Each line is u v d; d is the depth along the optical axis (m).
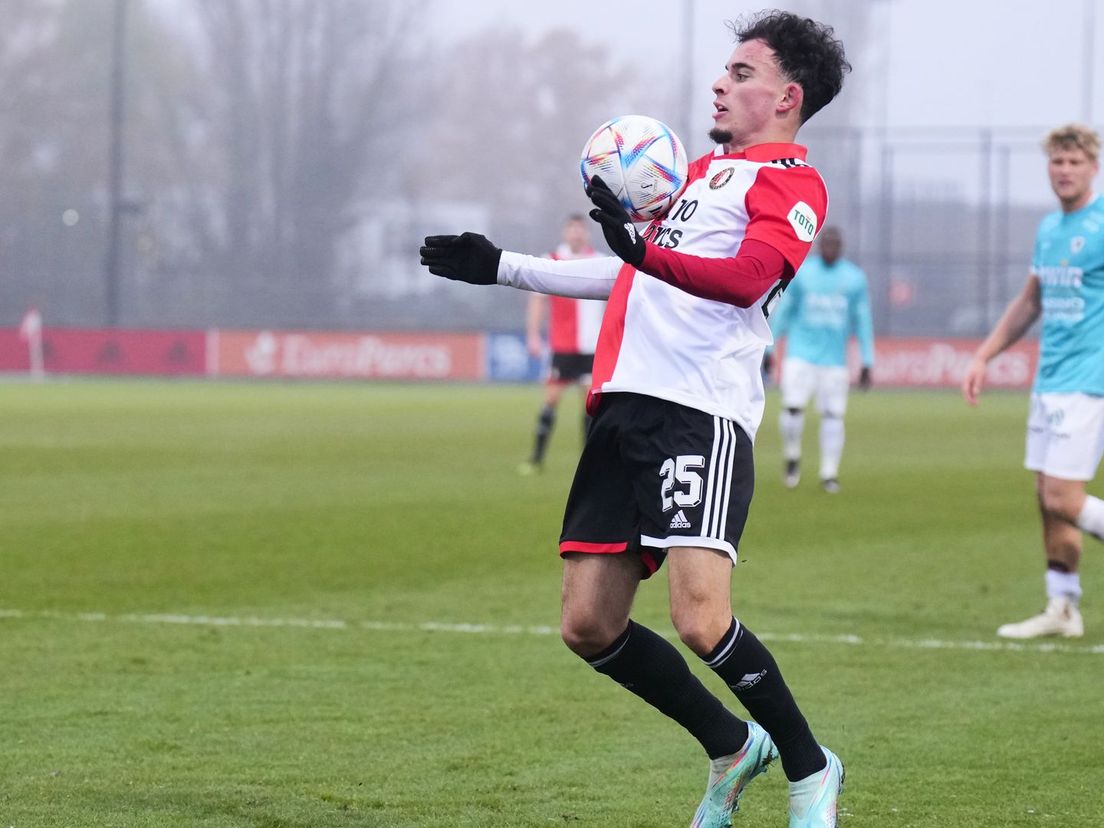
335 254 186.88
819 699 21.22
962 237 165.50
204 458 60.81
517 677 22.39
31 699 20.72
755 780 17.34
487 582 31.34
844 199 173.38
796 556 35.94
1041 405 25.75
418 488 50.34
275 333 150.12
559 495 48.44
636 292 14.71
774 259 13.98
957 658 24.16
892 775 17.38
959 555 36.31
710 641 13.97
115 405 99.19
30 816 15.48
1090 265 24.84
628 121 15.19
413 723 19.61
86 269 174.38
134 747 18.28
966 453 70.38
